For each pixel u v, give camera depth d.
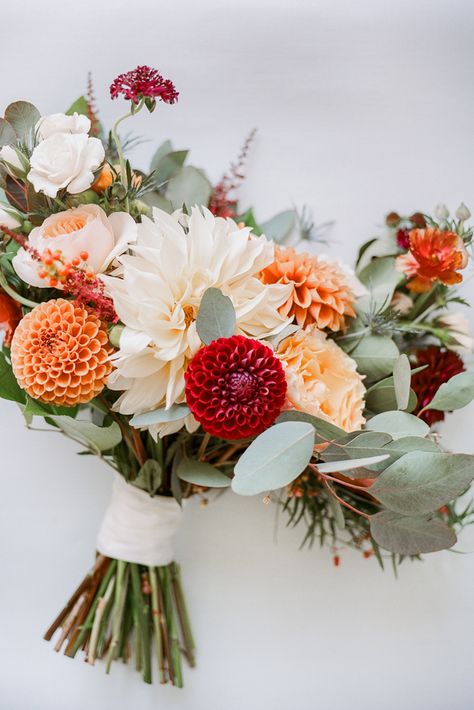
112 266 0.77
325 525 1.09
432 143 1.12
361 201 1.12
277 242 1.06
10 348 0.82
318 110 1.12
